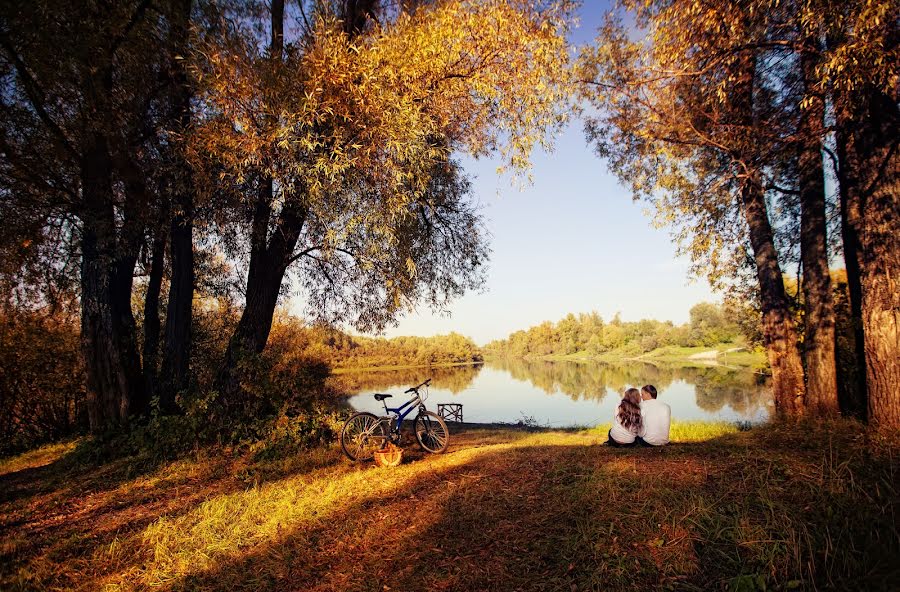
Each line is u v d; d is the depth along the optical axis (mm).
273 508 4676
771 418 7363
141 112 7840
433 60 6652
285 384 7984
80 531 4410
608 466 4676
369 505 4594
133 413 8641
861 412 6191
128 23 6930
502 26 7016
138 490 5742
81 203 7805
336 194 6723
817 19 4785
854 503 3322
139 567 3553
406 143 6137
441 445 7438
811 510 3305
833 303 7223
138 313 14969
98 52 6613
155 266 10664
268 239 9016
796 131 6832
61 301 9820
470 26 7031
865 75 4605
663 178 8555
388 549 3607
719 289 10820
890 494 3395
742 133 6980
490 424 16000
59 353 12500
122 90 7457
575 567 3047
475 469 5633
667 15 6254
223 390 8305
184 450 7312
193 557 3643
